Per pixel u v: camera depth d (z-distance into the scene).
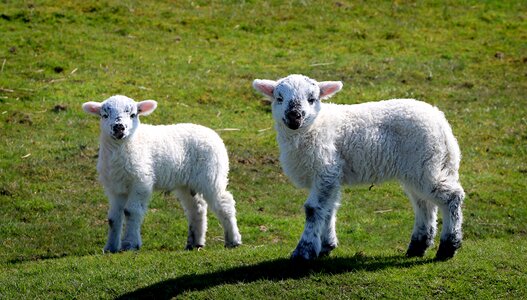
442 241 12.30
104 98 22.56
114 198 13.98
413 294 11.48
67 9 28.06
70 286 11.96
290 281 11.70
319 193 11.94
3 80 23.06
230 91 23.52
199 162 14.28
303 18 28.95
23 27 26.50
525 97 23.80
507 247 14.05
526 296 11.59
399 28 28.53
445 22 29.16
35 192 17.48
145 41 26.59
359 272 11.92
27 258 14.45
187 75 24.36
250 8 29.52
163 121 21.34
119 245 14.07
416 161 11.94
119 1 29.06
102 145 13.79
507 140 21.17
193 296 11.43
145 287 11.76
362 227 16.19
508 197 17.81
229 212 14.44
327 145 11.91
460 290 11.61
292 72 24.91
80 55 25.12
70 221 16.25
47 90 22.77
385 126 12.03
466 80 24.84
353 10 29.73
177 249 15.02
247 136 20.97
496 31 28.61
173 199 17.53
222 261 12.60
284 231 15.99
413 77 24.88
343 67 25.39
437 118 12.09
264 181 18.66
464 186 18.36
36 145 19.69
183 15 28.64
